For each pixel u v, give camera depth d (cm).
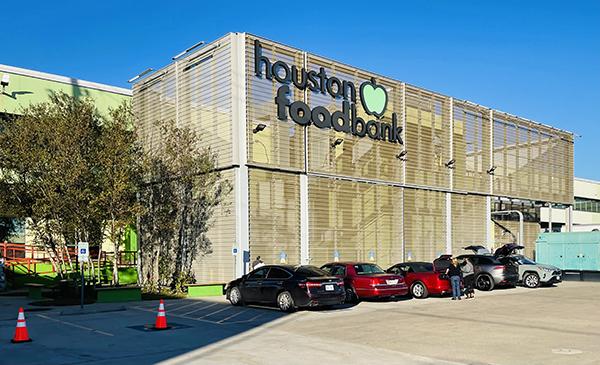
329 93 2592
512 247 2881
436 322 1355
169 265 2470
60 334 1173
